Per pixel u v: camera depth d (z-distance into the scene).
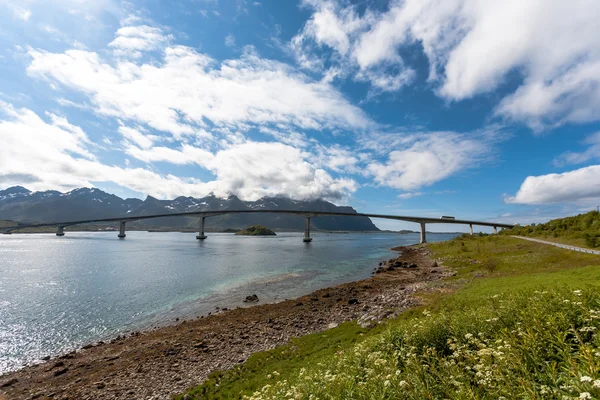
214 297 40.41
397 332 11.71
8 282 47.41
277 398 8.06
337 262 79.06
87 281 49.09
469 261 60.16
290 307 34.12
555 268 37.38
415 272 57.44
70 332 27.45
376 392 6.28
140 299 38.88
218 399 14.77
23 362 21.77
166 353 22.00
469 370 6.35
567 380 4.55
